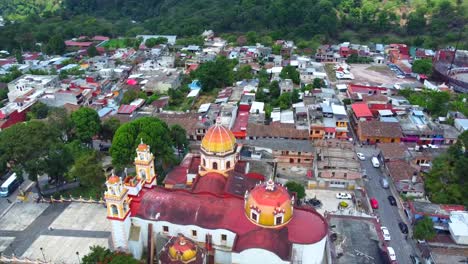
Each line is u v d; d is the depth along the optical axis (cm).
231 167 8438
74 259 7738
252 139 12306
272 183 7050
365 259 7194
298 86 16900
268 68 19112
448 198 9288
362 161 11612
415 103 14538
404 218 9194
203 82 17138
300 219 7144
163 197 7550
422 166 10825
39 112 13988
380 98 14625
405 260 8012
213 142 8156
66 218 8994
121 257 6869
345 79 18425
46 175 11119
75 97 14762
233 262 6625
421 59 19175
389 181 10575
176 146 11494
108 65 19825
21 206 9519
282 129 12425
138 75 18350
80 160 9912
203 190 7856
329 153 10825
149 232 7294
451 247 8112
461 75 17662
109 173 11038
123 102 15338
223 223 7006
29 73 18288
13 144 9219
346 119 12450
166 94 16400
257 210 6750
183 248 6575
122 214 7044
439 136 12275
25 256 7875
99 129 12312
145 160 7906
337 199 9781
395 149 11394
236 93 15762
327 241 7369
